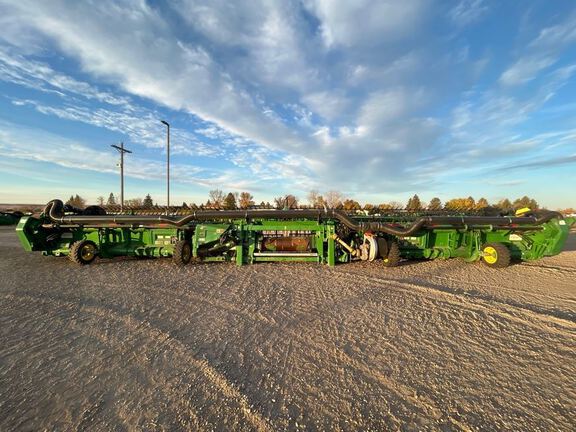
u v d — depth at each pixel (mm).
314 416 2355
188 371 2959
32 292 5547
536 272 7141
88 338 3670
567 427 2244
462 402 2520
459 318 4281
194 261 8406
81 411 2410
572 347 3445
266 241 8391
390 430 2221
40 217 8297
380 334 3766
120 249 8516
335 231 8016
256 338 3658
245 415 2361
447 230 8102
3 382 2789
